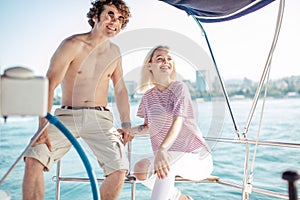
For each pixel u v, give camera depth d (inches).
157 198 79.0
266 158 303.6
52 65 89.2
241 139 96.0
